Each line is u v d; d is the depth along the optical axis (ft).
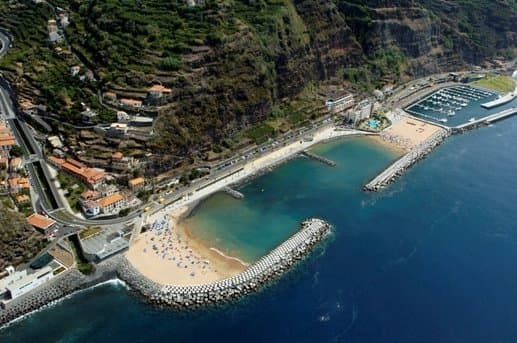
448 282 620.90
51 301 568.41
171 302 572.10
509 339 538.88
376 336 538.47
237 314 563.89
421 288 610.24
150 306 568.00
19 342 516.73
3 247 581.12
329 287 607.37
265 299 587.27
